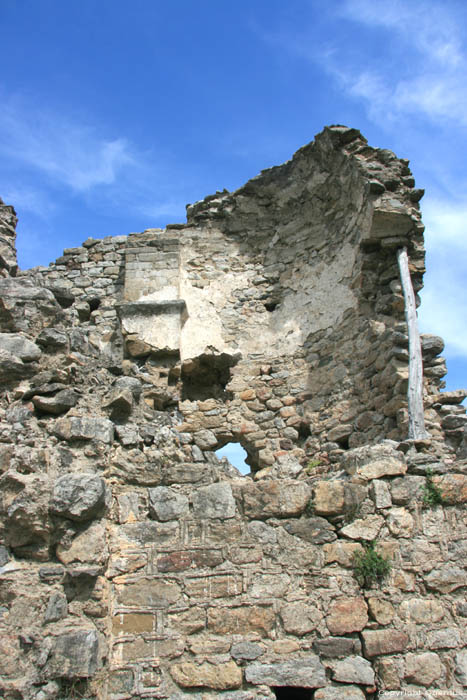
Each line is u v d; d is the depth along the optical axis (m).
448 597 5.02
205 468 5.39
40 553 4.70
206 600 4.87
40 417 5.52
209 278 12.15
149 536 5.07
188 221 12.67
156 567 4.97
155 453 5.45
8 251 11.75
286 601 4.88
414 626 4.88
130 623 4.77
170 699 4.56
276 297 11.81
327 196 11.41
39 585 4.59
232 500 5.21
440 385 8.60
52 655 4.33
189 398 11.72
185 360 11.25
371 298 9.81
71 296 9.14
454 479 5.38
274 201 12.31
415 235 9.59
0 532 4.75
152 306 11.33
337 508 5.18
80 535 4.78
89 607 4.59
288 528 5.12
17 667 4.29
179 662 4.68
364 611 4.88
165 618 4.80
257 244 12.38
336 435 9.62
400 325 8.66
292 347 11.16
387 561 5.05
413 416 7.88
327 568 5.01
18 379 5.89
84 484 4.80
